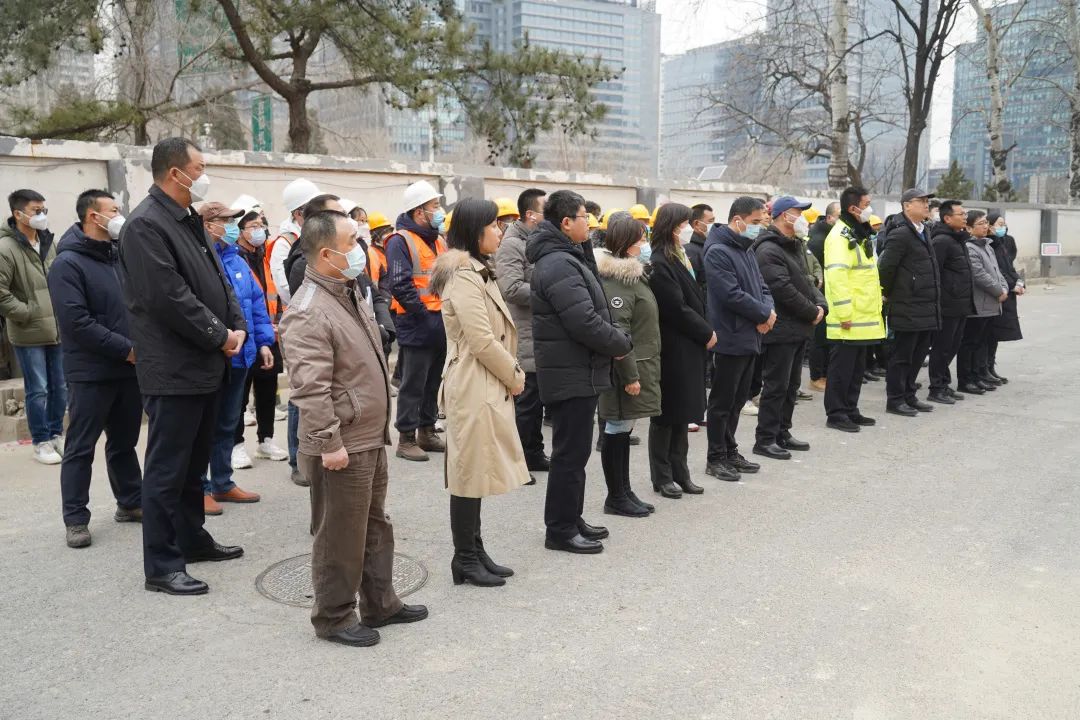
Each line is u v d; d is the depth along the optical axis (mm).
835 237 7328
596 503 5594
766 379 6648
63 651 3566
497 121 14555
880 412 8258
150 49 13164
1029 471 6223
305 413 3348
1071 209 25234
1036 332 13789
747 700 3182
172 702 3170
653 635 3707
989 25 23344
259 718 3062
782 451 6633
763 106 22875
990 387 9398
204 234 4270
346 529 3525
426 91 13094
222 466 5500
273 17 12547
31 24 11594
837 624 3807
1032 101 29219
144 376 4051
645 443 7191
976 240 9062
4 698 3199
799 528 5062
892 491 5777
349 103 17453
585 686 3281
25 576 4348
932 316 7816
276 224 9250
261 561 4582
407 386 6523
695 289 5422
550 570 4453
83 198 4762
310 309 3381
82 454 4766
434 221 6398
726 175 26688
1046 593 4137
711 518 5250
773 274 6438
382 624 3787
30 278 6254
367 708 3127
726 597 4098
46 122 12258
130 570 4438
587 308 4355
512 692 3238
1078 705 3156
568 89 14914
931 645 3613
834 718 3064
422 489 5859
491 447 4070
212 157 8648
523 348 6141
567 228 4480
